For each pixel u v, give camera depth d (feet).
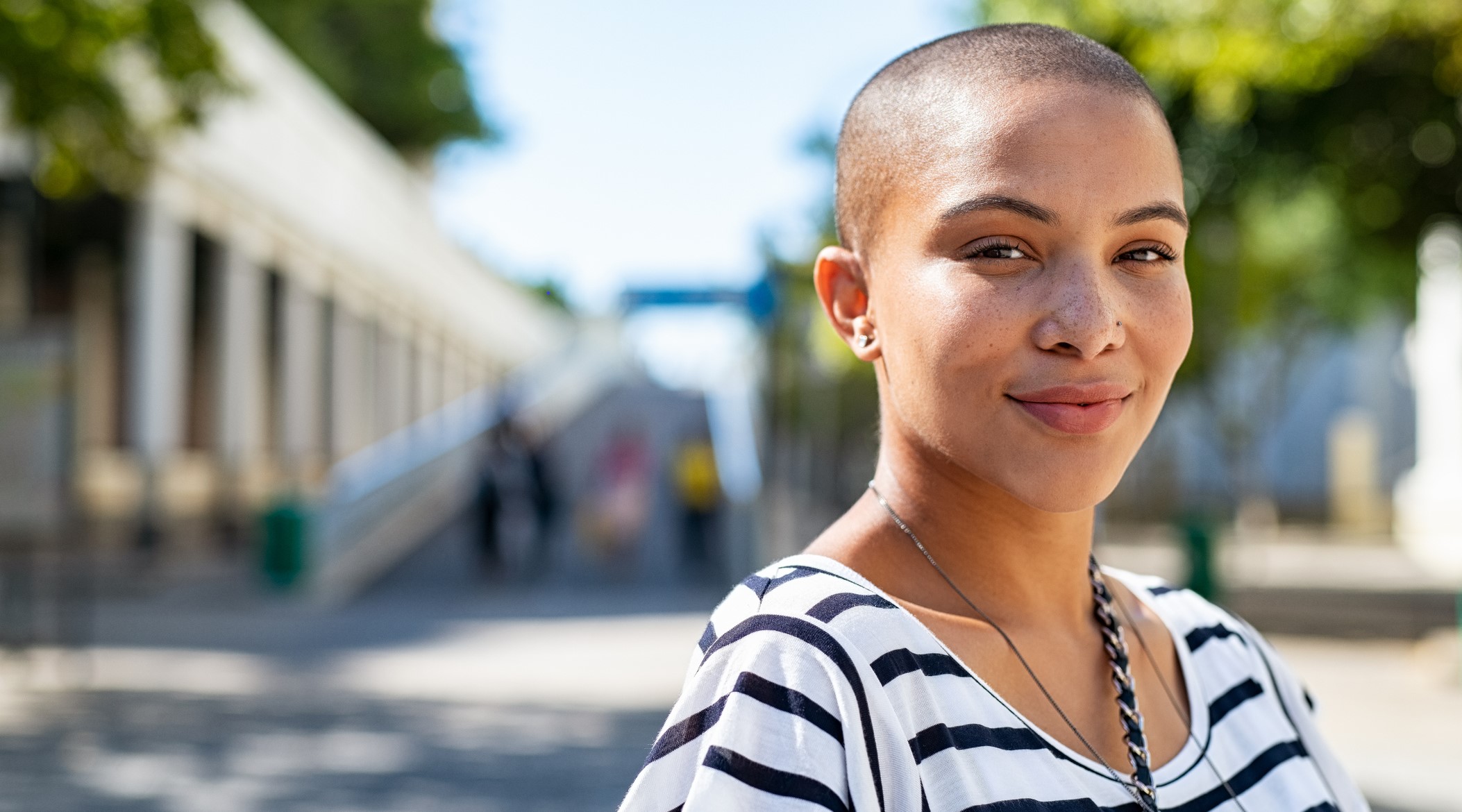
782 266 57.00
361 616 45.39
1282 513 126.93
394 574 57.00
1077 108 3.50
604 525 58.23
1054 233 3.46
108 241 68.64
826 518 90.94
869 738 3.16
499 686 31.27
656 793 3.22
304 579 51.13
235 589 52.70
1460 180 40.42
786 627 3.26
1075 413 3.43
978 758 3.31
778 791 3.04
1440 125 38.50
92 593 50.47
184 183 65.98
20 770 21.61
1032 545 3.74
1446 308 71.26
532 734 25.18
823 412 116.47
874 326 3.86
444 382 136.05
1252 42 32.55
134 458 63.98
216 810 19.08
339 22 142.51
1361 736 25.62
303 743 24.20
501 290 157.48
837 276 3.95
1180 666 4.28
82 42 36.04
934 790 3.23
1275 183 42.70
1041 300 3.44
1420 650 35.91
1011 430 3.46
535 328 184.55
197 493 69.62
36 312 66.85
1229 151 40.40
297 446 86.43
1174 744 4.02
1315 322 100.42
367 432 105.70
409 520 65.26
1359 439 116.16
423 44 146.61
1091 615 3.97
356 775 21.50
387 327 112.37
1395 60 36.68
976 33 3.71
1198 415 127.44
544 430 83.66
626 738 24.80
